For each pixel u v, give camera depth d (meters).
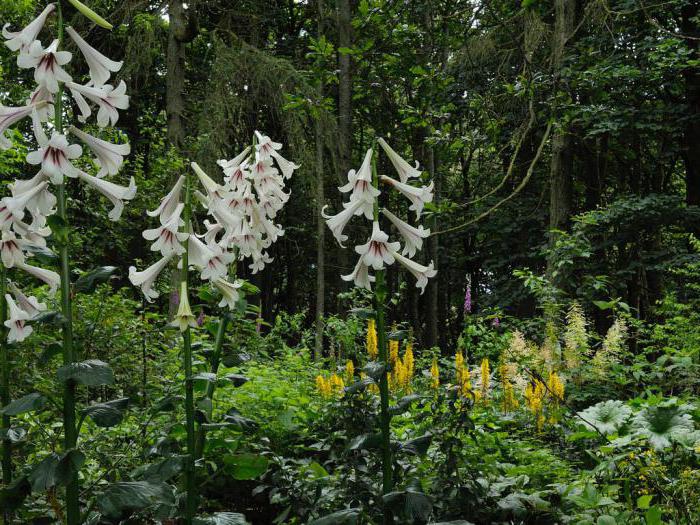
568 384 6.97
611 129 11.11
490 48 12.60
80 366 2.30
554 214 11.48
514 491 4.29
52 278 2.76
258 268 3.68
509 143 10.37
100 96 2.41
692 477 3.59
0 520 2.83
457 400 4.03
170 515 2.71
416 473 3.94
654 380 6.20
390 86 16.94
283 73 13.55
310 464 4.32
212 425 2.75
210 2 15.00
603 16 10.61
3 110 2.37
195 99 15.09
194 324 2.74
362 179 2.83
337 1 15.41
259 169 3.58
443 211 8.78
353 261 19.19
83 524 2.46
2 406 2.84
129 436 4.26
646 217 11.10
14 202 2.35
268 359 8.14
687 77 12.29
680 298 11.59
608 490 4.02
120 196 2.48
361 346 8.72
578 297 11.07
